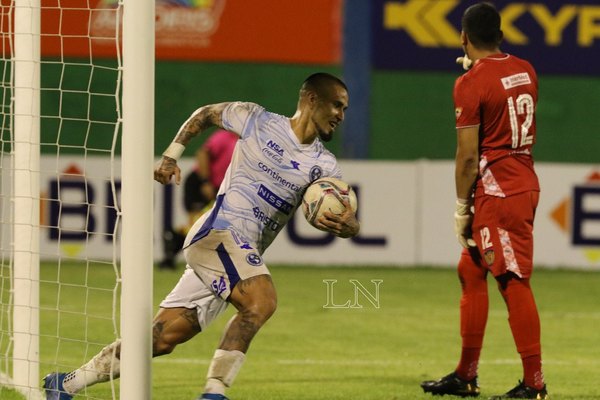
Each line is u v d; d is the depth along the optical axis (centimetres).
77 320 3506
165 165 1872
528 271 2256
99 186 4969
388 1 5953
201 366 2794
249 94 5934
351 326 3566
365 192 5144
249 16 5881
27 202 2200
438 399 2377
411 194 5166
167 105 5872
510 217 2242
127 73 1727
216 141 4778
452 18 5997
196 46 5856
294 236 5119
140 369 1748
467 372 2398
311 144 1866
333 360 2941
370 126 5984
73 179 4956
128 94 1727
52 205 4969
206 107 1895
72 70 5728
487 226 2264
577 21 6022
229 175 1872
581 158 6081
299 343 3228
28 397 2175
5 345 2758
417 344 3241
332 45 5931
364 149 5950
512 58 2291
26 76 2178
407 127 6022
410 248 5169
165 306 1941
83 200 4959
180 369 2745
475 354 2388
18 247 2212
